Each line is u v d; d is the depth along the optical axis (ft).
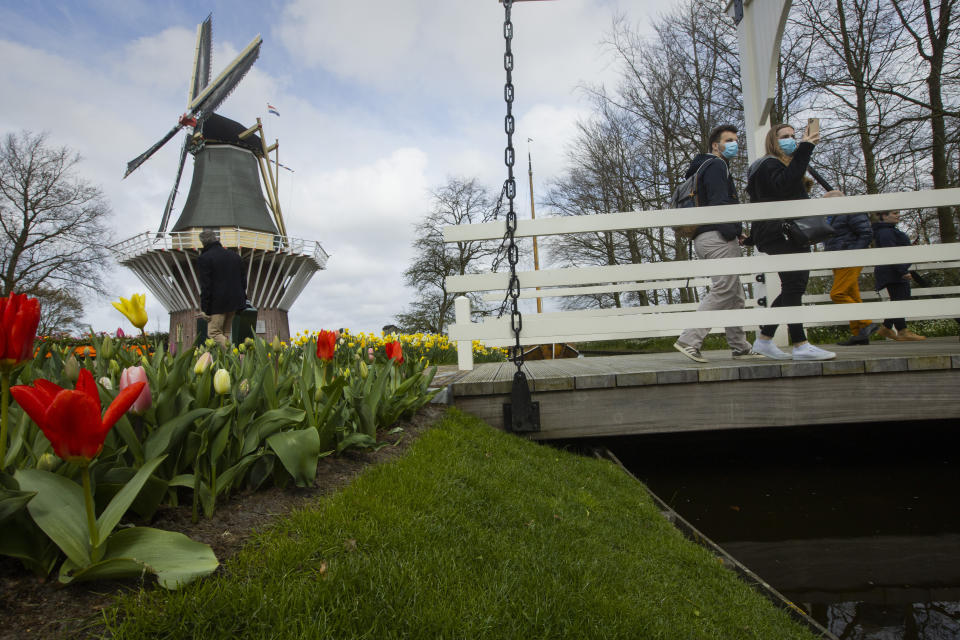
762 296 22.06
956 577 9.77
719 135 15.44
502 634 4.91
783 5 18.37
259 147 112.37
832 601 9.17
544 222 13.30
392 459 9.20
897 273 23.13
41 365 7.57
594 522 9.11
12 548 4.33
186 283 94.79
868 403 13.94
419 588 5.20
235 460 6.77
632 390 14.26
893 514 12.50
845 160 44.88
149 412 6.07
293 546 5.43
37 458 5.01
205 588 4.45
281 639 4.17
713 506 13.42
